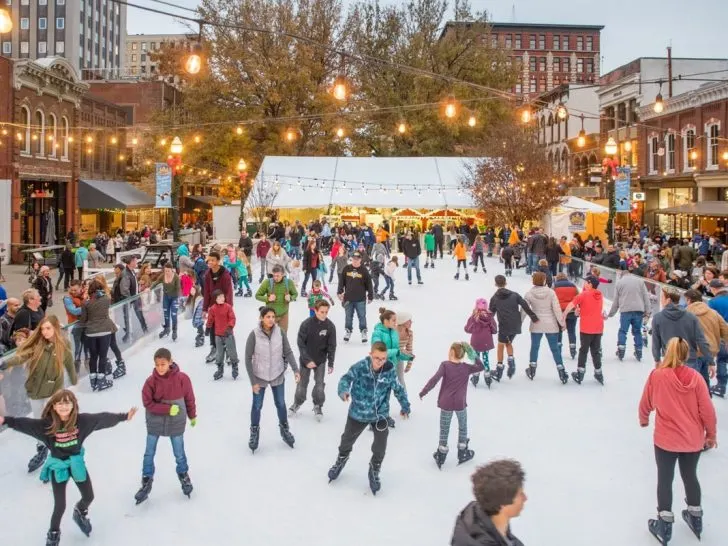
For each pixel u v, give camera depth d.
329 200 36.91
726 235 35.47
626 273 12.30
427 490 6.96
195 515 6.45
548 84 115.69
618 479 7.21
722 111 33.84
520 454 7.88
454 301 19.17
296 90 46.94
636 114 44.12
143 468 6.68
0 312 11.83
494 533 3.37
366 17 52.38
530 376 11.04
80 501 6.00
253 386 7.89
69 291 11.25
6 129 32.88
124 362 11.63
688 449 5.80
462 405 7.53
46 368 7.85
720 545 5.84
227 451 8.03
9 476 7.43
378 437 6.80
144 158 46.94
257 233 33.78
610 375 11.32
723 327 9.20
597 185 47.97
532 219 34.25
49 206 38.38
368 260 19.59
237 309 17.97
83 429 5.93
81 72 95.62
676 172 38.38
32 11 93.62
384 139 52.88
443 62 51.44
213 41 45.97
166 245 23.73
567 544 5.88
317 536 6.03
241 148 46.38
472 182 37.78
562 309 12.17
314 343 9.02
